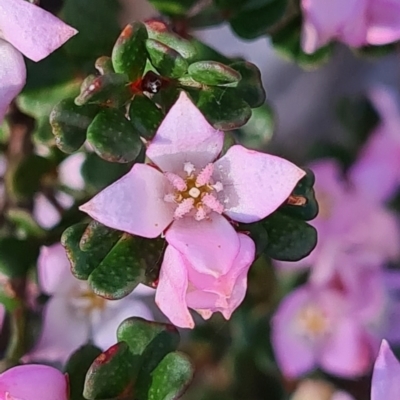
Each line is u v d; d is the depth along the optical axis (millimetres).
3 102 111
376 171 162
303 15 128
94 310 135
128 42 110
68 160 136
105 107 111
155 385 111
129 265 108
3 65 111
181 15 126
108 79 109
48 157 132
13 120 132
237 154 109
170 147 108
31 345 126
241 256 106
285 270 154
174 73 111
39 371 110
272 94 197
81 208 106
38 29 108
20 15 108
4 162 137
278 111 196
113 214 106
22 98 124
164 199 108
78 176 136
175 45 112
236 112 111
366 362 152
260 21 128
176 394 110
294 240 113
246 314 154
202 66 109
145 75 112
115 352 110
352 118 171
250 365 156
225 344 157
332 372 154
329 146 171
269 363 155
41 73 123
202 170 109
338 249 153
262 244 110
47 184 134
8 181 132
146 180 107
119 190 107
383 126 164
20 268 125
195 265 104
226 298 104
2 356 128
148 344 112
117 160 110
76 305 134
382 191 161
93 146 109
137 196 107
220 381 157
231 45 188
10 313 125
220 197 109
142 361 112
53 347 130
